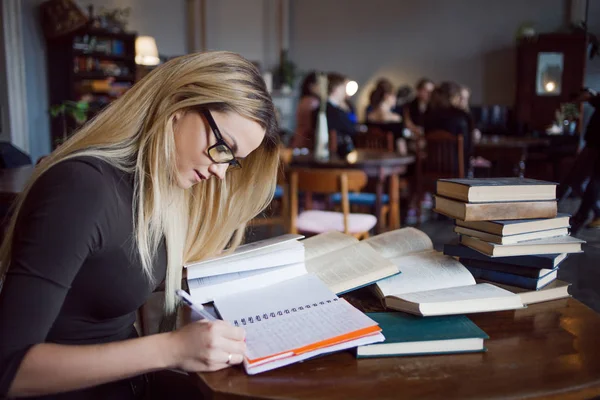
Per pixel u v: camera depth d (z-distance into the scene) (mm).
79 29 6395
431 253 1311
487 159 4219
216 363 836
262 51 9852
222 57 993
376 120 5844
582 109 1771
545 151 2123
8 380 786
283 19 9711
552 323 1051
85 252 880
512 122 6555
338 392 795
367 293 1182
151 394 1322
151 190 1008
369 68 9250
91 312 1001
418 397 781
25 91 6070
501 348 943
